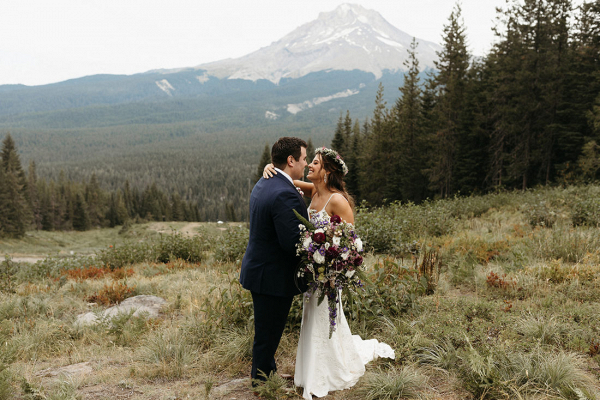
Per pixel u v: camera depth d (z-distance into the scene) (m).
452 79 33.09
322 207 3.21
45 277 10.87
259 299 2.99
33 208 89.94
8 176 67.31
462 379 3.07
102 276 9.68
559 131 27.67
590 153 23.08
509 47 30.38
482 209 14.31
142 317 4.87
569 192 13.12
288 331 4.25
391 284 4.77
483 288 5.51
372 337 4.08
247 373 3.54
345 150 54.94
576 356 3.27
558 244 7.09
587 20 28.12
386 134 39.62
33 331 5.01
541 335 3.66
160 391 3.22
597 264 5.98
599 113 23.92
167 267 10.38
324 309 3.09
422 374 3.20
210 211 175.12
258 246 2.94
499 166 29.81
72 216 96.25
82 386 3.38
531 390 2.80
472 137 32.56
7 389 3.15
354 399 2.99
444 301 4.78
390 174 39.41
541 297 4.87
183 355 3.84
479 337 3.60
